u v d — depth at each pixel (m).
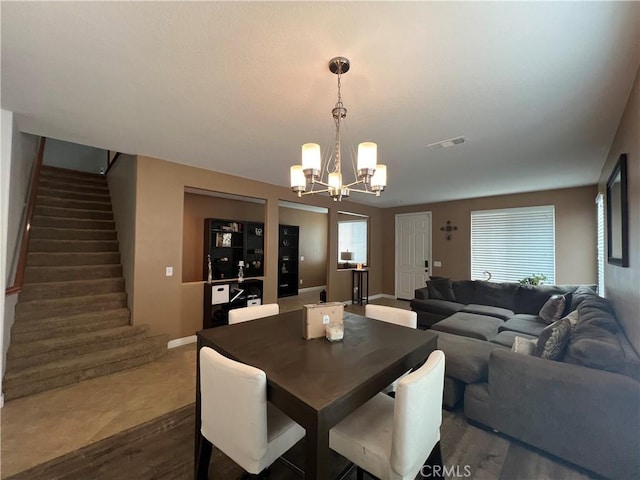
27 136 3.22
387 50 1.54
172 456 1.85
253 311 2.32
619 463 1.60
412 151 3.10
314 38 1.46
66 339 2.96
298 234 8.04
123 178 3.99
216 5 1.26
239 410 1.20
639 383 1.58
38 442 1.96
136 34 1.44
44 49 1.56
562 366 1.82
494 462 1.79
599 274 4.12
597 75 1.75
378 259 7.32
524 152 3.12
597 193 4.50
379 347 1.58
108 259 4.05
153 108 2.23
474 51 1.54
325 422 1.02
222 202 6.64
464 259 6.04
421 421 1.18
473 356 2.34
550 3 1.23
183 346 3.80
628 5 1.23
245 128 2.59
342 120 2.38
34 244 3.73
